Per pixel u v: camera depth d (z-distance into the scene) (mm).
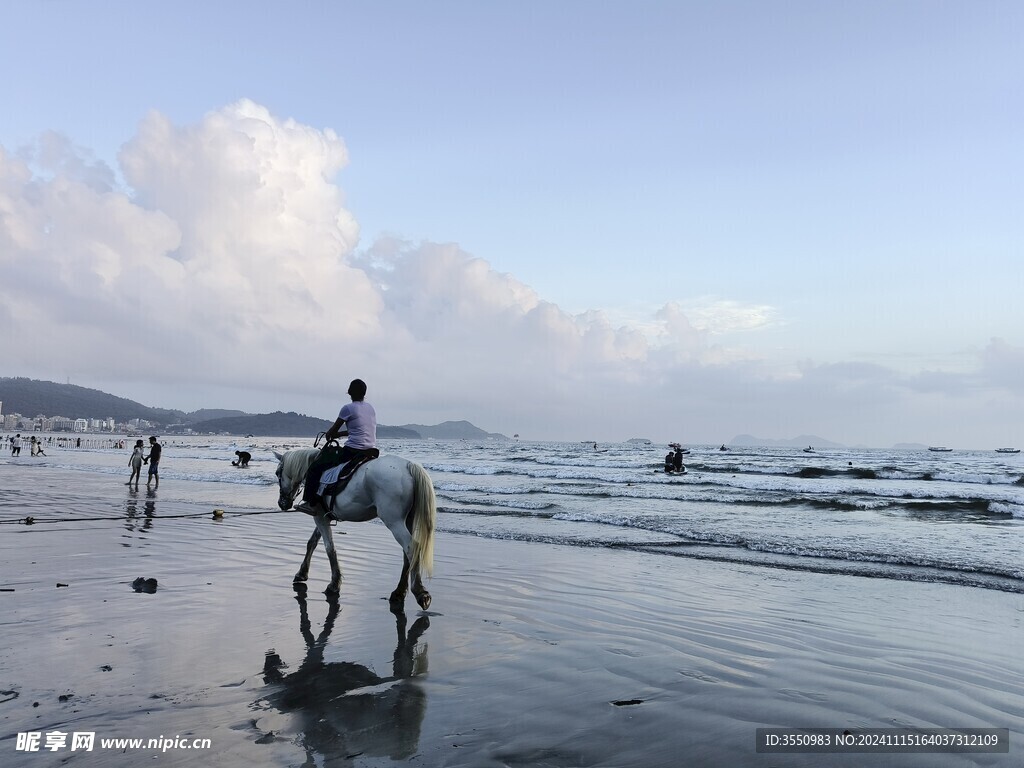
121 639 5922
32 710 4309
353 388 8156
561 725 4297
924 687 5129
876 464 54406
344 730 4160
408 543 7379
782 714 4547
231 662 5434
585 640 6305
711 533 14211
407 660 5613
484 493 24375
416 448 113188
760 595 8469
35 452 55594
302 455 8672
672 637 6461
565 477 34375
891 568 10508
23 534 12242
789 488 27000
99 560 9828
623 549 12273
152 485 25969
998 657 5922
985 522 16562
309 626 6617
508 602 7879
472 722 4328
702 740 4105
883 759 3867
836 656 5906
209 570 9328
